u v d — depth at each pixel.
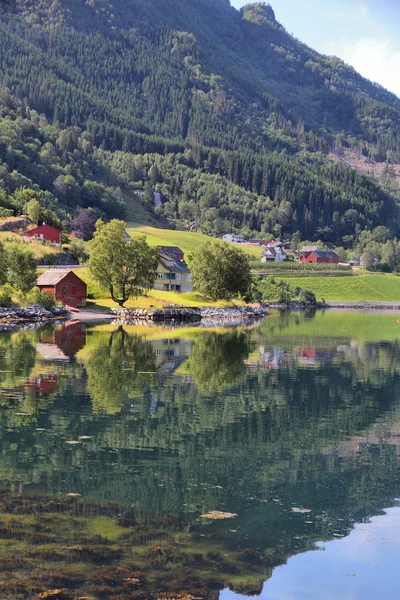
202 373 52.09
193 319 127.44
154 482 25.34
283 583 17.66
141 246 124.19
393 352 72.00
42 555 18.28
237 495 24.31
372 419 37.47
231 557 18.97
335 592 17.39
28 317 103.94
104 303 130.50
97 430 32.91
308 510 23.08
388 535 21.16
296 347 74.81
